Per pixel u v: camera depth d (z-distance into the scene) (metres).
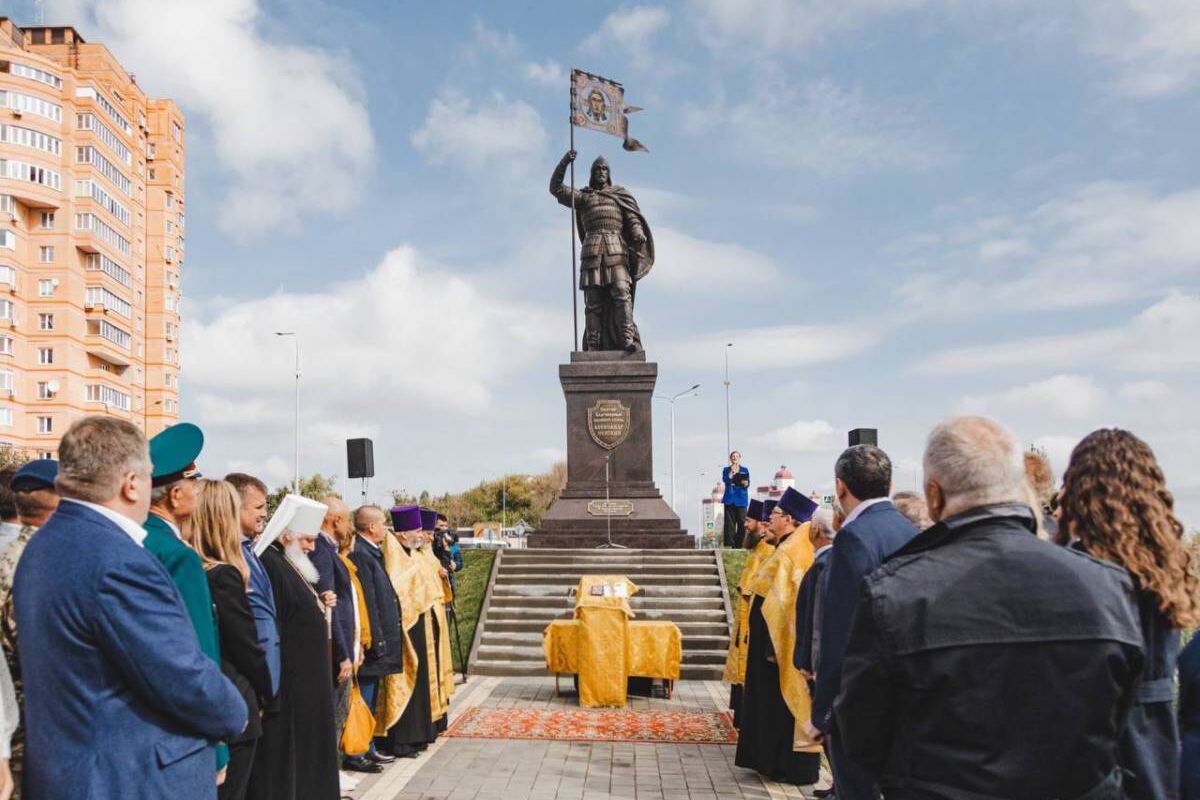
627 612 12.47
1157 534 3.56
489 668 15.77
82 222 57.38
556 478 97.56
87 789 3.43
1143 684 3.44
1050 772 2.69
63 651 3.49
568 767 9.00
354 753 8.09
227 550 5.31
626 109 24.78
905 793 2.84
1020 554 2.86
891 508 5.23
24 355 55.78
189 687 3.57
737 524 24.02
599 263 24.20
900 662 2.81
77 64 61.81
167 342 67.38
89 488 3.66
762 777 8.65
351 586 8.12
